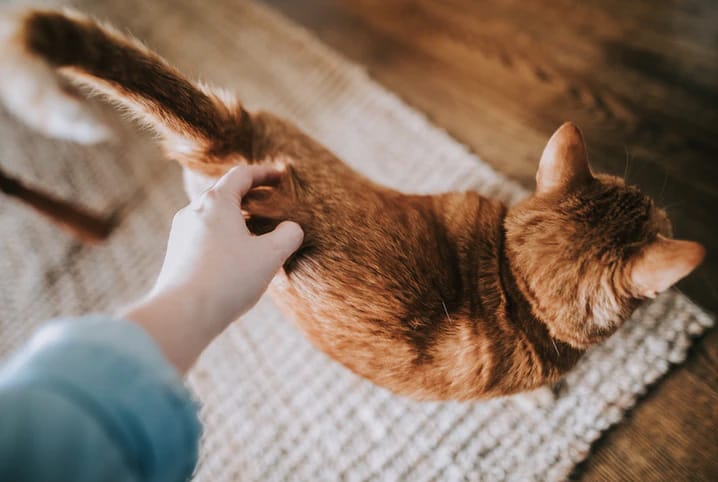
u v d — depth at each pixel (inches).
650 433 48.3
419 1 90.0
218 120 44.7
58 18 34.0
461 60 80.2
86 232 73.5
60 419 15.8
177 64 98.3
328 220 41.3
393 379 42.4
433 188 69.1
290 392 60.0
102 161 88.9
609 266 36.2
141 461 17.9
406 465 52.1
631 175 62.7
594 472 47.8
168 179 83.0
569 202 39.6
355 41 88.8
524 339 40.5
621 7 76.9
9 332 75.3
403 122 76.2
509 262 42.0
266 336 64.8
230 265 29.3
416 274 40.4
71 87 57.5
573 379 51.9
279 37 94.0
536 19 80.7
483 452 50.9
